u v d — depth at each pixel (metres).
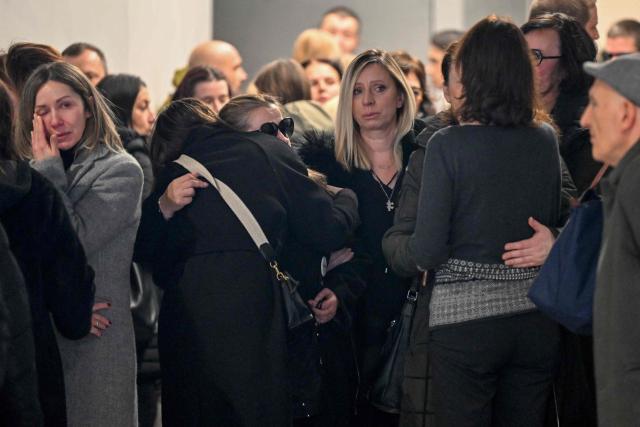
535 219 6.05
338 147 7.25
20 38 9.93
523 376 6.15
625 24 8.18
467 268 6.05
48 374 5.91
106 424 6.53
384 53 7.27
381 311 7.12
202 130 6.76
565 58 6.84
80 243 6.07
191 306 6.46
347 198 6.86
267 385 6.39
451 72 6.48
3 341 5.23
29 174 5.86
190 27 17.52
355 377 7.09
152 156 6.95
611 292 4.88
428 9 18.86
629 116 4.96
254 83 10.22
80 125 6.57
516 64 5.96
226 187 6.52
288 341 6.55
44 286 5.97
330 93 10.88
